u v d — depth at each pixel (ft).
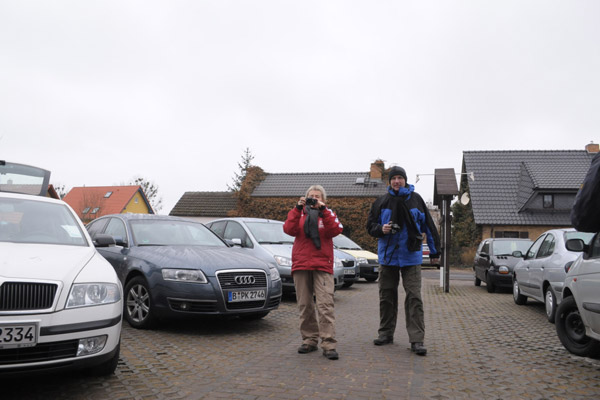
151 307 19.93
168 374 14.15
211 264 20.12
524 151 115.03
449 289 45.39
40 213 16.11
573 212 11.89
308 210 17.21
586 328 16.30
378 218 18.44
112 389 12.69
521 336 21.15
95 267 13.42
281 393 12.57
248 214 107.04
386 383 13.51
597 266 15.53
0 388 12.62
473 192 105.29
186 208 120.26
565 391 13.17
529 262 30.32
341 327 22.79
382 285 18.47
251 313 20.79
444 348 18.30
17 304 11.23
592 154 111.34
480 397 12.52
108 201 162.81
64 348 11.69
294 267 17.22
